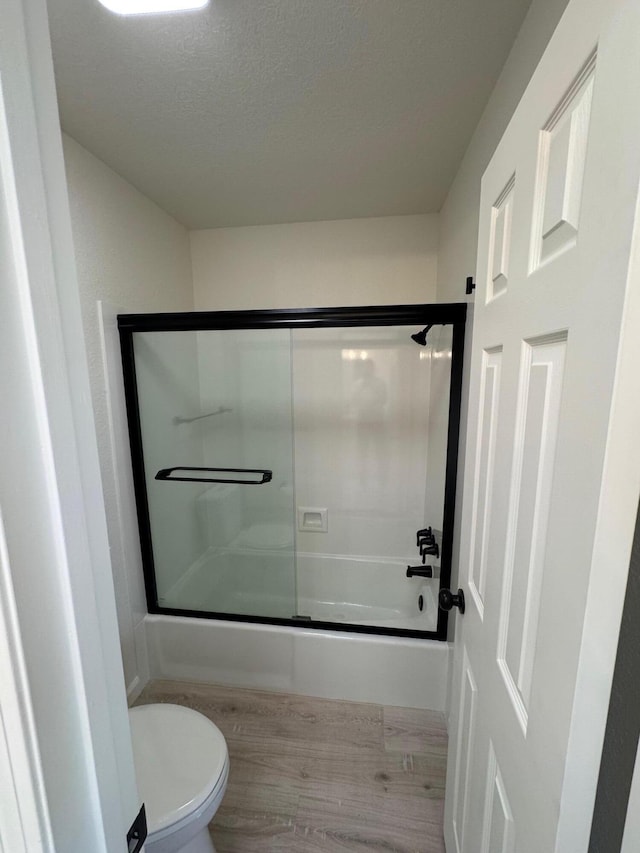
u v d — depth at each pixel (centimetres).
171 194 174
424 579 209
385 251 205
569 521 43
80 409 37
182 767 96
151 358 179
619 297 34
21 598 31
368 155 143
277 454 222
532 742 52
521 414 61
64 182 35
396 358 216
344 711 159
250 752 141
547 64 53
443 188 170
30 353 31
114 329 158
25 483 31
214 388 219
